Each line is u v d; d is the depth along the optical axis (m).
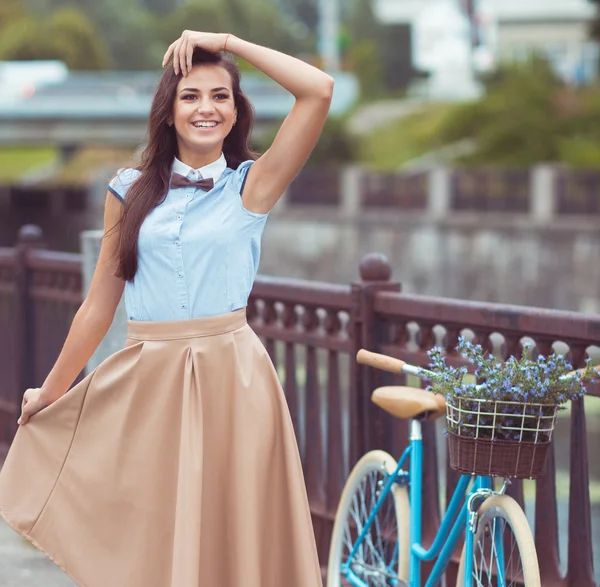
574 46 83.94
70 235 54.44
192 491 3.87
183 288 3.95
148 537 4.00
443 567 4.42
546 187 43.84
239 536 3.95
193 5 134.25
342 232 48.06
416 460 4.60
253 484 3.96
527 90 50.66
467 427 3.82
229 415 3.99
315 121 3.92
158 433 3.98
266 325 6.39
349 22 128.62
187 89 3.98
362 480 5.17
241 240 4.00
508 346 4.75
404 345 5.40
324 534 6.09
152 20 136.25
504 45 85.19
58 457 4.21
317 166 55.62
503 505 3.98
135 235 3.96
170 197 4.00
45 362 8.73
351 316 5.59
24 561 6.48
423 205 47.44
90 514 4.11
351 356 5.61
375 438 5.55
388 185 48.81
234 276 4.00
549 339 4.55
